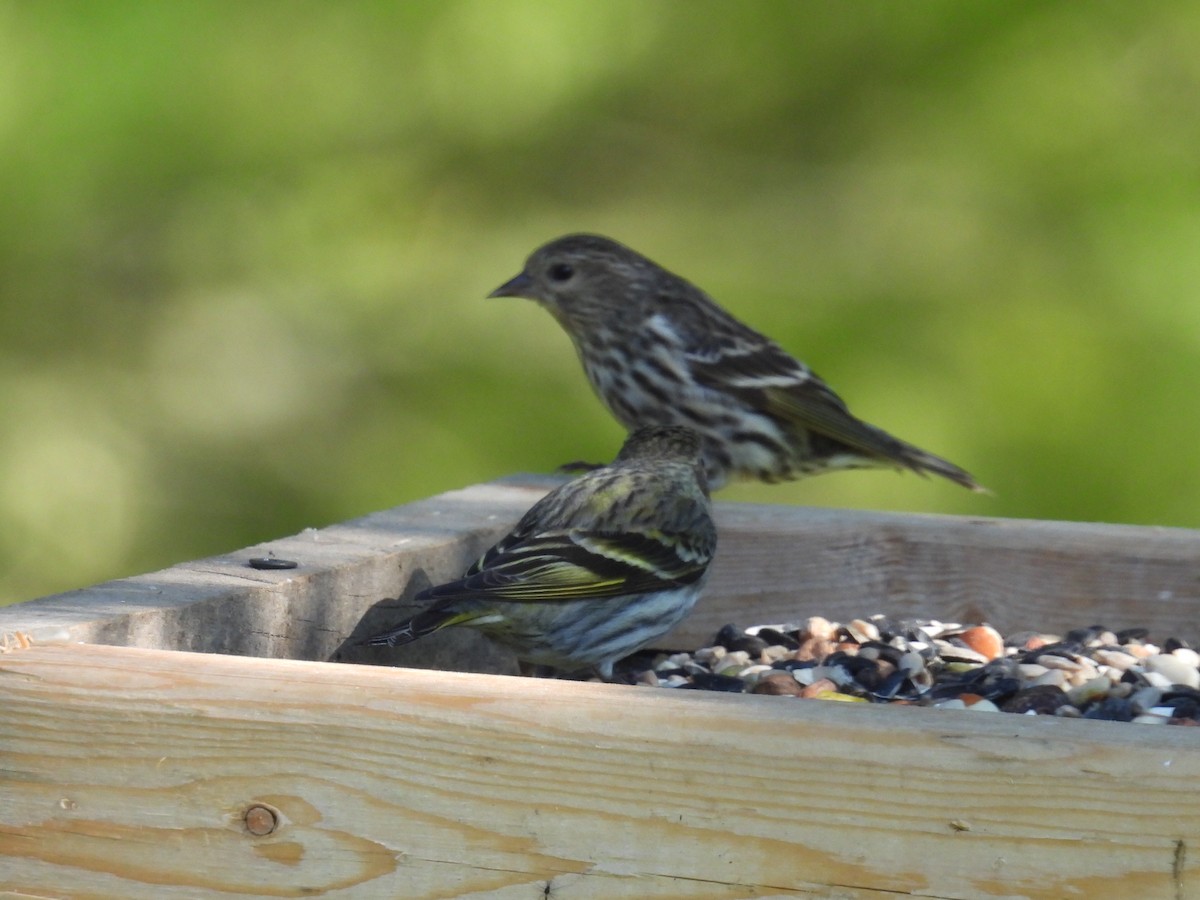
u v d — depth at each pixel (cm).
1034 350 1286
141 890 458
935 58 1416
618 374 1002
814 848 417
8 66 1250
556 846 432
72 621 509
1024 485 1238
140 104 1280
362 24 1355
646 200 1468
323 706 444
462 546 677
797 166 1455
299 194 1413
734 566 742
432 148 1440
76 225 1363
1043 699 616
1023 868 406
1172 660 656
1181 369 1265
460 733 436
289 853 448
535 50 1390
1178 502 1238
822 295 1351
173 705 454
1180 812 397
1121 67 1388
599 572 642
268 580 582
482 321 1423
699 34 1428
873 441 998
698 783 423
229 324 1436
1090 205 1347
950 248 1365
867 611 738
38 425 1415
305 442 1423
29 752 464
